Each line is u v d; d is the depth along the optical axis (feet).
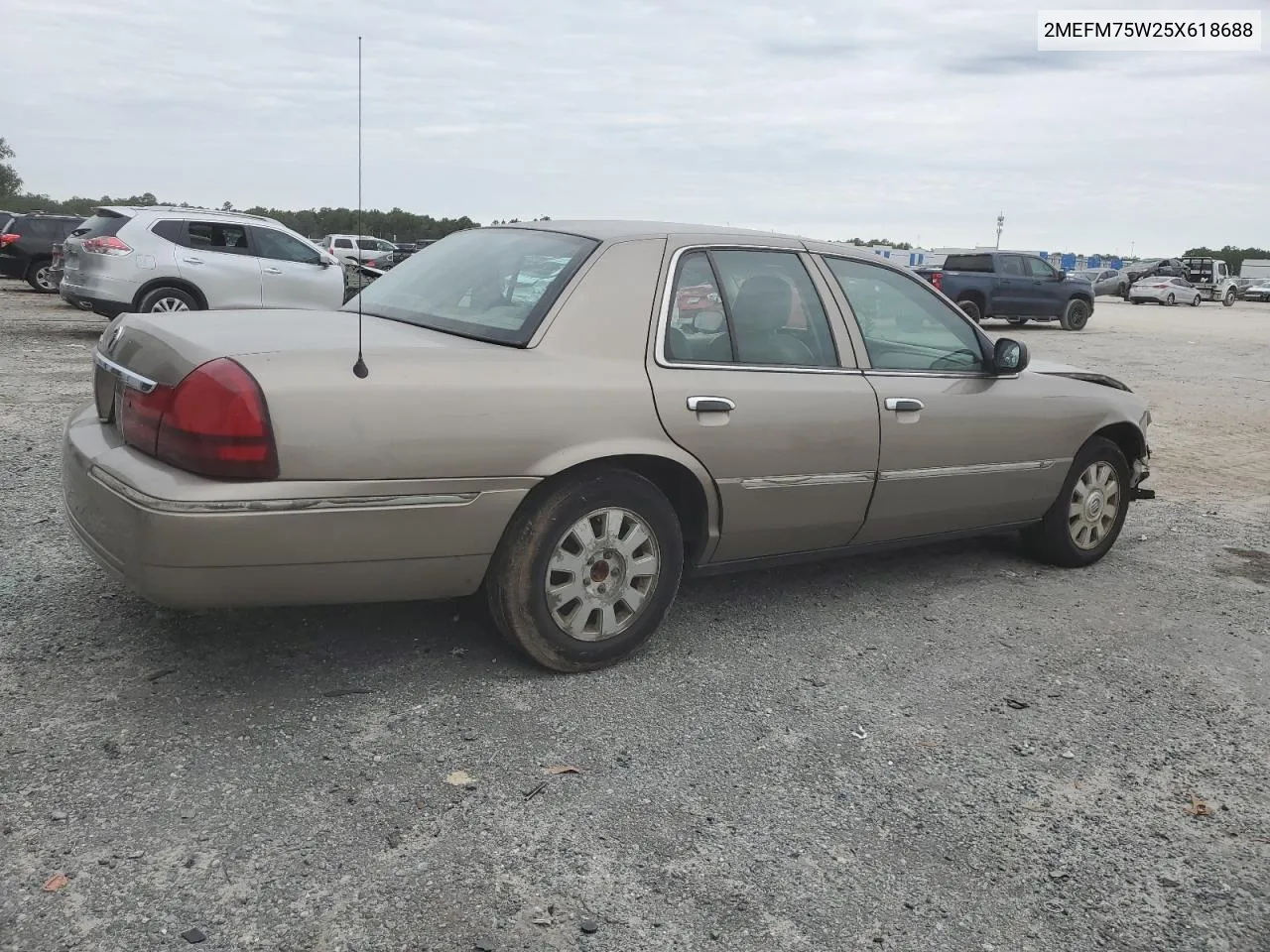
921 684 12.44
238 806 8.84
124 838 8.29
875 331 14.20
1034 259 75.97
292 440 9.41
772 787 9.81
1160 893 8.61
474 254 13.34
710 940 7.64
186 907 7.55
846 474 13.46
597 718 10.91
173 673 11.18
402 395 9.96
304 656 11.84
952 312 15.35
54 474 19.30
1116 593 16.44
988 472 15.37
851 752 10.62
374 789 9.25
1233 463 28.35
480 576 10.96
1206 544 19.85
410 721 10.53
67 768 9.23
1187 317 104.12
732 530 12.68
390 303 13.07
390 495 9.95
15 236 67.97
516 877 8.19
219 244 42.04
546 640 11.46
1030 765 10.62
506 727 10.55
